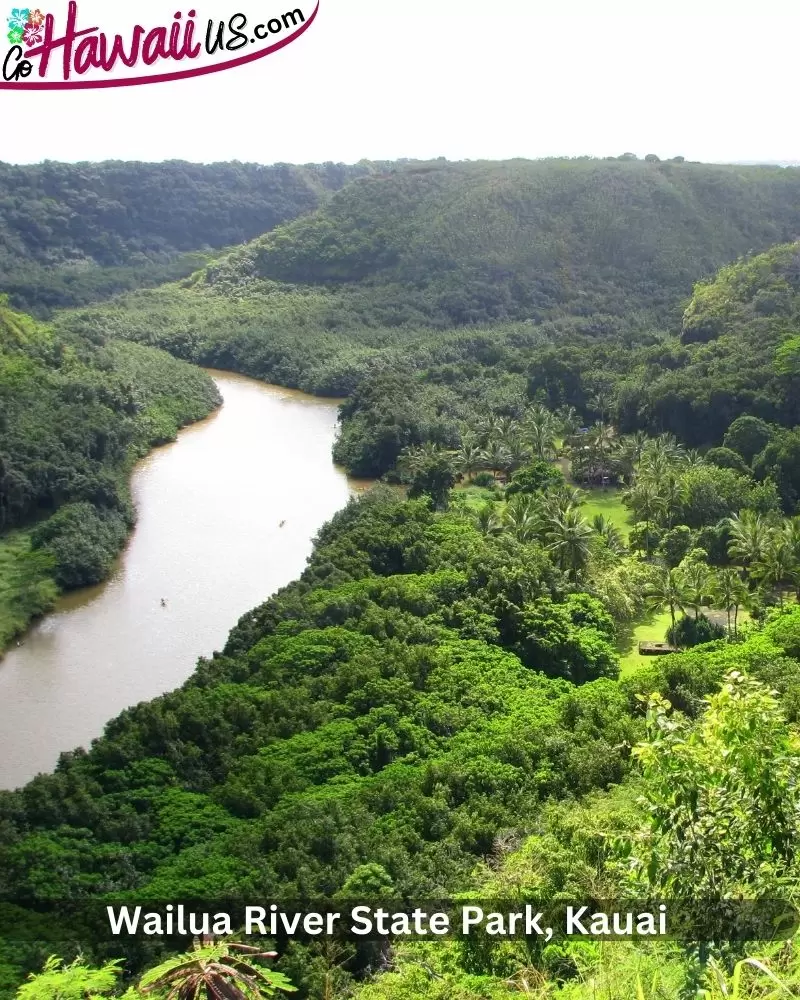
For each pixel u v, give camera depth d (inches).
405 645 3002.0
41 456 4426.7
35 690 3211.1
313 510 4744.1
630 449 4938.5
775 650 2908.5
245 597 3873.0
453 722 2620.6
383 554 3742.6
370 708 2677.2
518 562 3496.6
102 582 3993.6
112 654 3449.8
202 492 4968.0
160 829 2178.9
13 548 4045.3
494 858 1924.2
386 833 2103.8
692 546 3973.9
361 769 2449.6
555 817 1916.8
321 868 1955.0
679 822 899.4
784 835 879.7
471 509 4478.3
